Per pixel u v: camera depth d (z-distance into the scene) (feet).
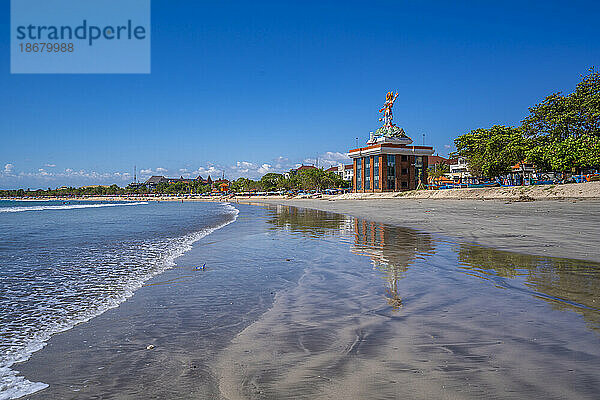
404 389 11.34
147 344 16.21
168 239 58.49
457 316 18.07
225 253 42.57
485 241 43.24
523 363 12.73
